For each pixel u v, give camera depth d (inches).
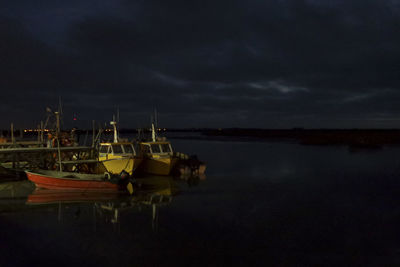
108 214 489.4
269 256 336.5
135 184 692.7
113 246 360.2
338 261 326.6
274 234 402.6
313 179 824.9
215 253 343.3
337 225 438.6
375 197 609.3
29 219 462.6
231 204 556.1
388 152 1754.4
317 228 425.7
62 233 402.6
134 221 454.6
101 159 864.9
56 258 329.1
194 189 692.1
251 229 420.5
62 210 512.7
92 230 413.4
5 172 808.3
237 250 352.5
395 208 527.2
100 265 313.1
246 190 680.4
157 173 890.7
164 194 639.1
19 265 313.6
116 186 650.2
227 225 437.7
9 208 522.3
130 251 346.9
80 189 653.9
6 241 375.2
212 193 650.8
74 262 319.6
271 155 1588.3
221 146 2466.8
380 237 393.7
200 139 4065.0
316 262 324.2
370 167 1073.5
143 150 946.7
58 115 949.8
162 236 393.1
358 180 805.2
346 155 1565.0
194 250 350.3
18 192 647.1
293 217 476.7
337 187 712.4
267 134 4879.4
